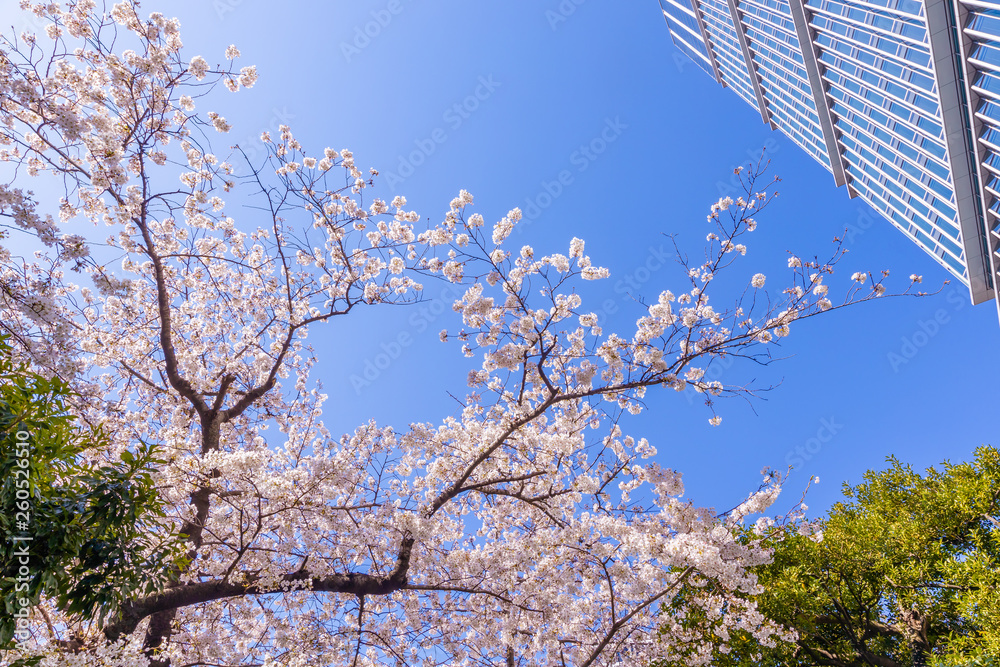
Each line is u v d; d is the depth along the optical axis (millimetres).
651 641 7836
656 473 6996
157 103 6836
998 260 35844
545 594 7406
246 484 6547
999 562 10203
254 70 7172
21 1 6289
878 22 37000
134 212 6820
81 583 4035
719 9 63031
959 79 32062
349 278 9156
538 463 8398
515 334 7609
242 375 9594
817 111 51594
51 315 5281
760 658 9398
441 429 8539
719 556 6414
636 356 7305
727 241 7480
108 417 7336
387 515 7238
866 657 9773
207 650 7000
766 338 7168
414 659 7914
